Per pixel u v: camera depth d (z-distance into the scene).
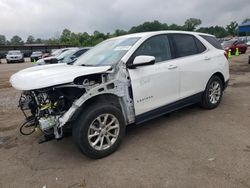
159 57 4.10
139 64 3.53
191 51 4.70
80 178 2.98
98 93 3.31
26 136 4.43
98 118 3.31
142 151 3.54
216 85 5.22
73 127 3.25
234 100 5.93
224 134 3.95
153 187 2.72
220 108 5.32
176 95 4.37
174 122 4.61
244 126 4.24
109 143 3.46
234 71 11.19
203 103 5.10
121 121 3.55
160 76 3.99
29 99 3.65
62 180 2.97
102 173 3.05
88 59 4.30
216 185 2.66
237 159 3.15
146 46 3.95
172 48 4.35
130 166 3.16
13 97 8.02
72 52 11.70
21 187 2.88
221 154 3.30
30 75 3.29
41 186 2.88
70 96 3.41
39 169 3.26
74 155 3.58
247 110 5.11
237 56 20.28
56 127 3.21
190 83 4.59
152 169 3.06
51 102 3.28
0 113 5.98
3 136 4.48
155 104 4.01
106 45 4.48
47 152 3.74
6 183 2.98
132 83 3.63
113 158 3.40
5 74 15.72
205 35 5.21
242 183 2.67
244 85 7.75
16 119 5.45
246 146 3.50
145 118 3.95
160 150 3.54
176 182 2.77
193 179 2.80
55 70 3.49
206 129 4.20
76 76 3.19
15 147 3.99
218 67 5.15
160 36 4.23
